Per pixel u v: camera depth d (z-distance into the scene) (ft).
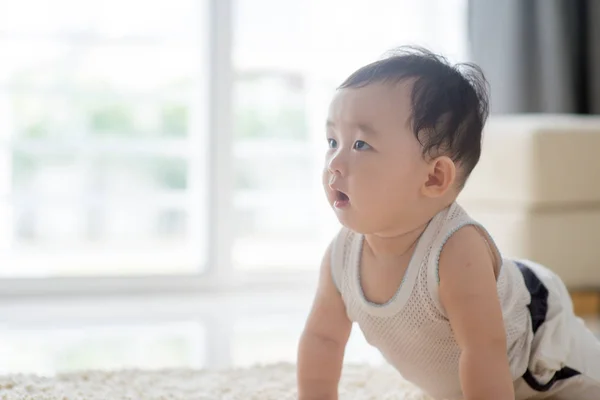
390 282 3.47
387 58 3.42
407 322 3.49
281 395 4.26
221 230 9.57
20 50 14.08
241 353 6.08
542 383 3.80
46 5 13.26
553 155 7.22
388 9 11.22
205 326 7.29
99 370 4.71
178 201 12.78
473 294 3.29
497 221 7.50
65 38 11.00
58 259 14.62
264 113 14.08
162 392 4.31
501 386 3.24
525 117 8.52
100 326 7.22
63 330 7.01
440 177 3.34
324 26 11.76
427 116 3.25
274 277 9.85
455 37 10.78
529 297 3.78
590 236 7.43
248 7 12.00
